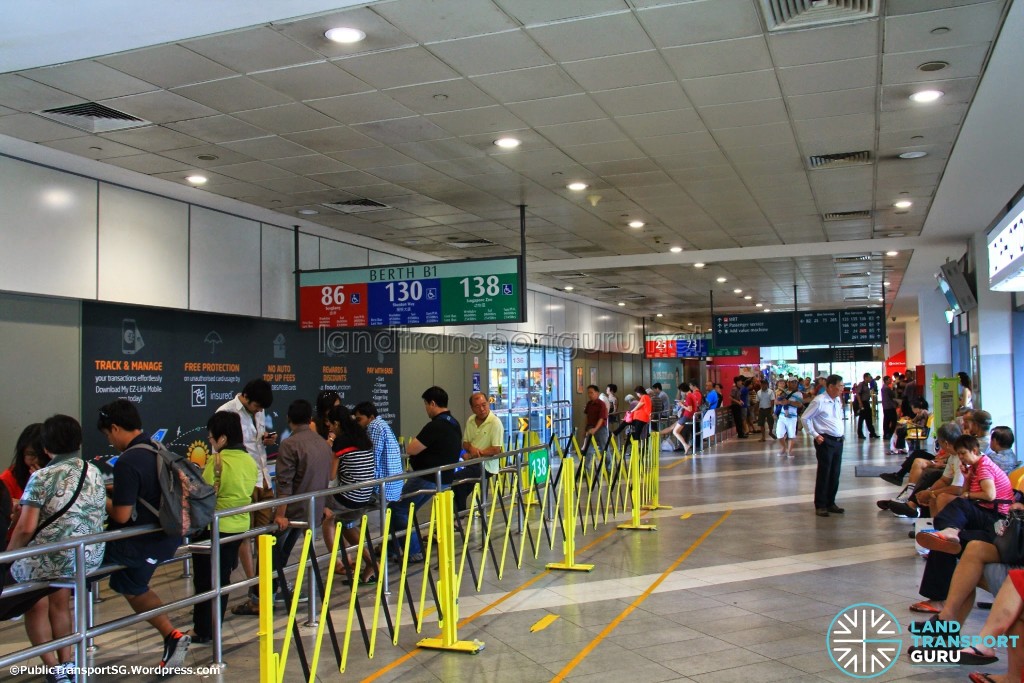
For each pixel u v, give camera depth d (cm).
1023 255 746
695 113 723
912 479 991
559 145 814
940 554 588
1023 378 1309
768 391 2334
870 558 790
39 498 461
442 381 1595
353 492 709
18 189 769
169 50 560
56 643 394
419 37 552
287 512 638
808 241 1429
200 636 572
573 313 2364
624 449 1112
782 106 709
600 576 739
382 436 794
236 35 540
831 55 598
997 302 1330
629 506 1148
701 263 1650
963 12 527
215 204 1009
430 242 1354
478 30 544
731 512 1082
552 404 2161
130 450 483
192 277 978
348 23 527
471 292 1070
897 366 3725
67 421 480
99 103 659
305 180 919
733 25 545
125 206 888
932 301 2200
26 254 771
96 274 845
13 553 366
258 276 1098
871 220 1241
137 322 911
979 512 579
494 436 948
